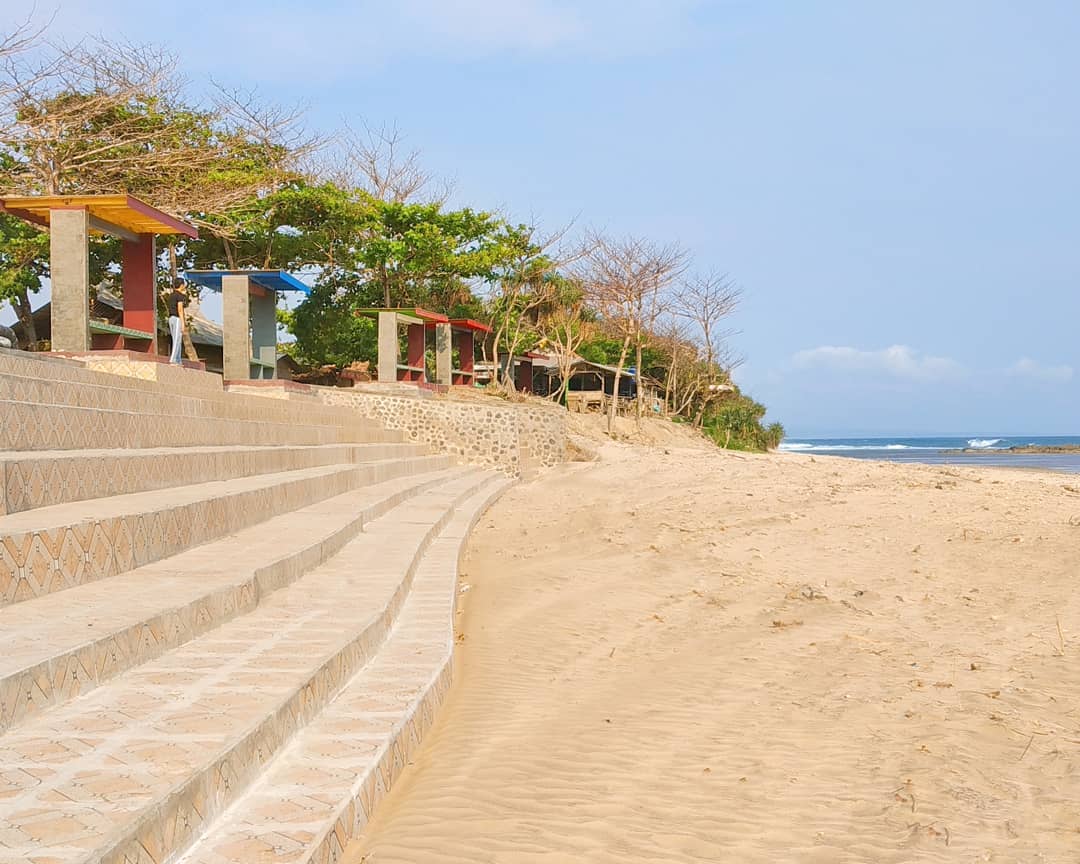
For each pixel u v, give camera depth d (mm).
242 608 6637
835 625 8602
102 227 16359
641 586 10703
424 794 4812
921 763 5355
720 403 58125
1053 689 6457
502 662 7957
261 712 4395
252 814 3799
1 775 3512
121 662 4961
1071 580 9148
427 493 18234
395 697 5617
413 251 36875
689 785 5180
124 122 26781
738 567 11156
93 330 16016
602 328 53188
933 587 9578
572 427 33969
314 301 36656
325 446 16531
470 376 36938
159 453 9547
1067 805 4730
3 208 15914
